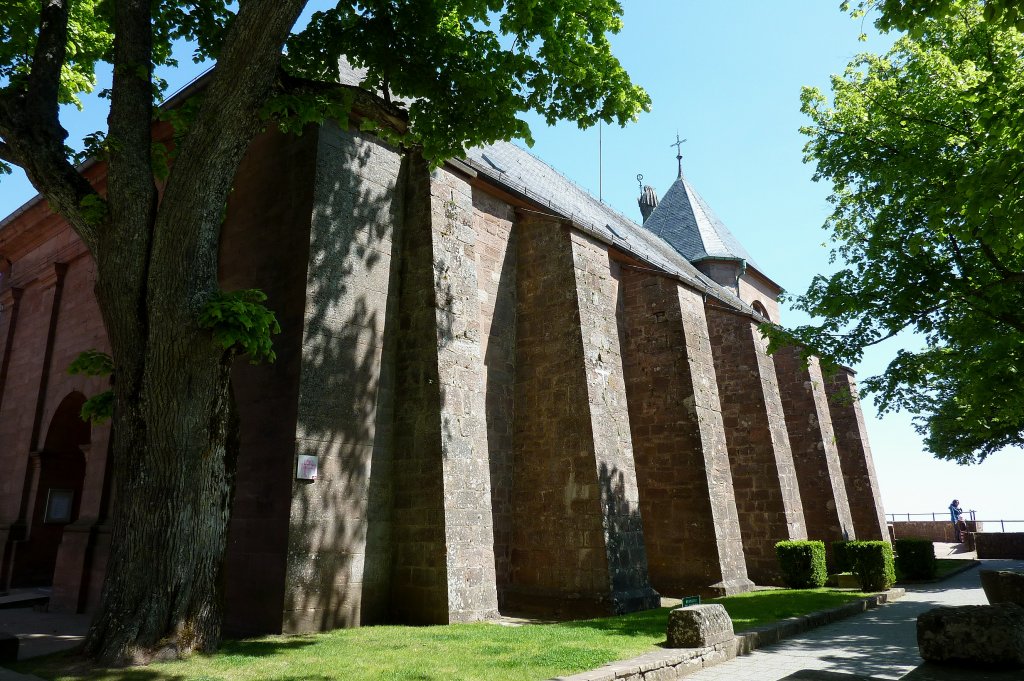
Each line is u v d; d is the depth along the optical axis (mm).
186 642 6926
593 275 14164
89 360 8219
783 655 8477
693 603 8531
